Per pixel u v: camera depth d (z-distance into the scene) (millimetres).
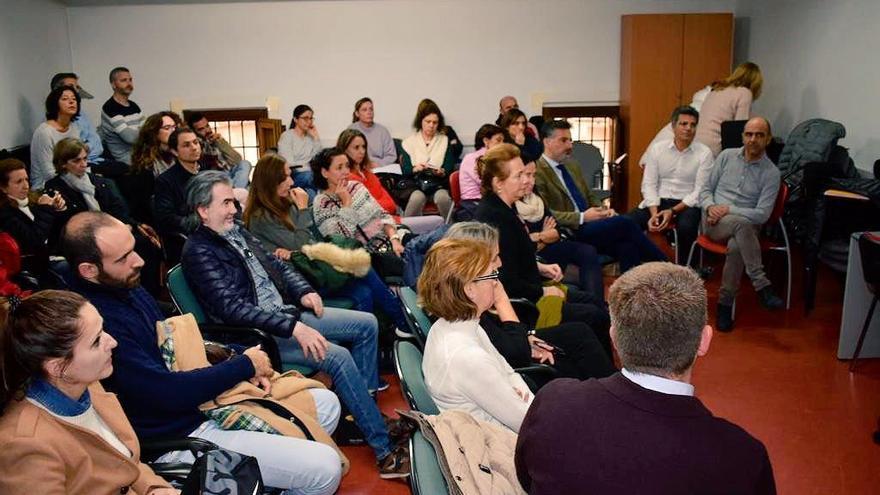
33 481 1562
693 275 1412
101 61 7422
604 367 2822
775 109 7086
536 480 1389
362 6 7488
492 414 2094
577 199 4719
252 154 7750
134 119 6523
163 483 1897
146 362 2146
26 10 6348
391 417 3334
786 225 5559
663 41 7262
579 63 7676
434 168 6629
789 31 6723
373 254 4137
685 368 1348
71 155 4488
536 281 3387
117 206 4797
